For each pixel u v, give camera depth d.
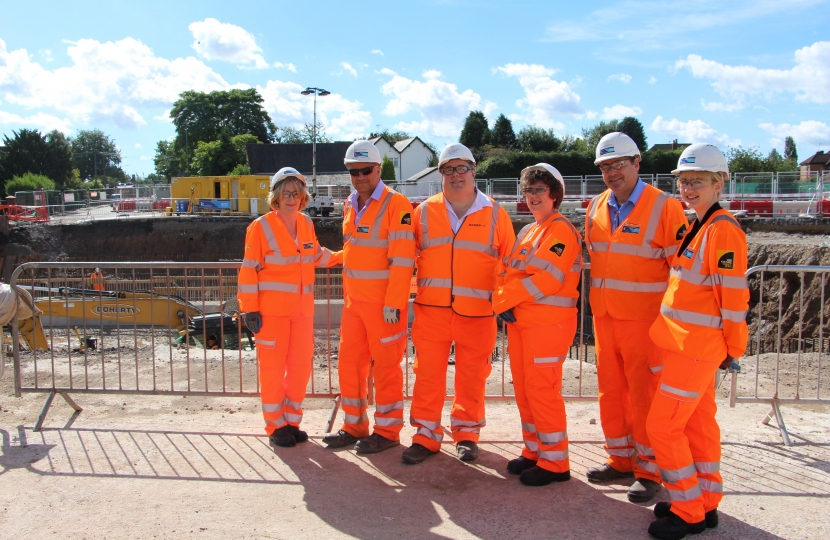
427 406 4.22
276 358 4.40
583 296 4.99
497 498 3.61
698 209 3.21
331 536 3.17
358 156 4.20
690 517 3.12
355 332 4.41
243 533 3.21
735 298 2.97
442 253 4.12
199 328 11.69
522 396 3.98
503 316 3.84
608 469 3.85
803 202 27.86
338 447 4.43
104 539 3.15
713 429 3.28
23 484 3.82
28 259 31.23
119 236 33.69
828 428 4.82
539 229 3.82
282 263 4.36
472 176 4.15
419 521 3.33
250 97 81.69
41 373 6.81
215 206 39.12
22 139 76.00
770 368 7.08
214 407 5.55
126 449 4.40
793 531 3.21
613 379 3.78
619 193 3.68
